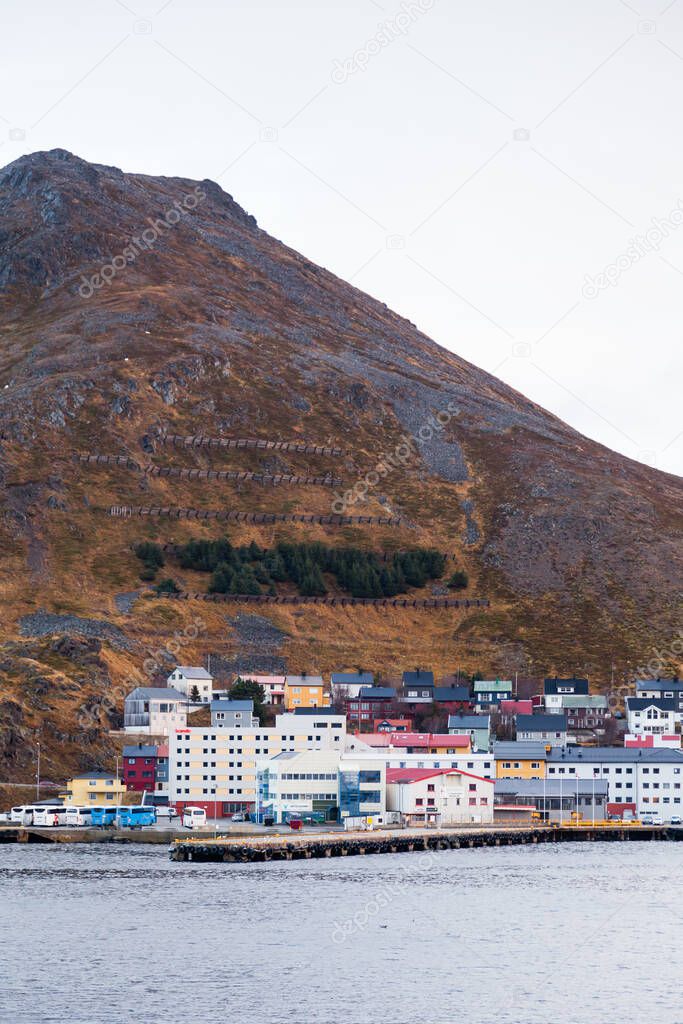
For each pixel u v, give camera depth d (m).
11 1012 196.25
